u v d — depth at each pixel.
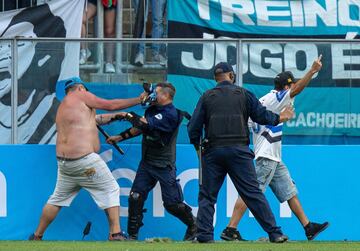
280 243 30.12
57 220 35.25
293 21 41.03
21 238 35.25
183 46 35.72
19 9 40.00
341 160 35.78
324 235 35.66
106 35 42.16
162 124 33.78
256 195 29.88
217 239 35.34
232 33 41.00
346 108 36.12
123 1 43.12
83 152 33.16
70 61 35.62
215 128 29.80
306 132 36.12
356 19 41.16
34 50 35.56
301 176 35.66
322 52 35.91
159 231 35.38
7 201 35.25
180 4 40.97
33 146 35.38
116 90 35.66
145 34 42.34
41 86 35.59
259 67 35.78
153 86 34.94
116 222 33.59
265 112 30.14
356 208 35.75
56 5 40.19
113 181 33.69
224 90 30.12
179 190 34.38
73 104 33.38
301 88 32.62
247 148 29.95
